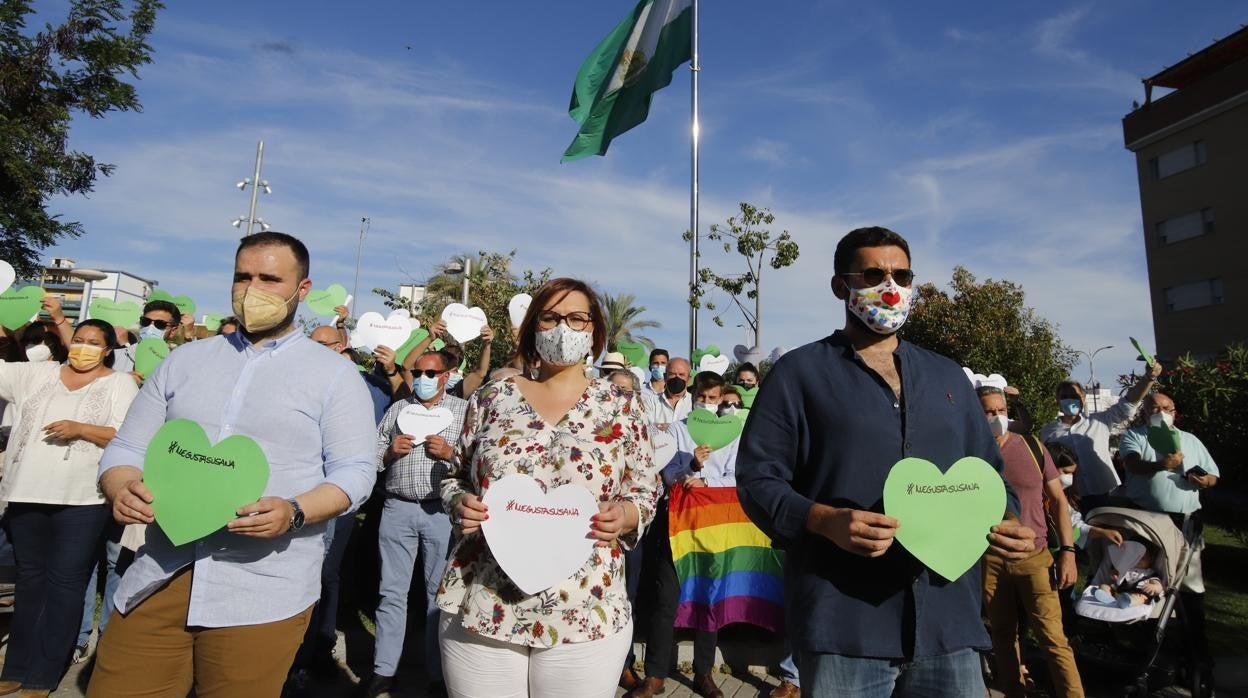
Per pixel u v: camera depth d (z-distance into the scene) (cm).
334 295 692
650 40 1296
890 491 205
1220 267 2439
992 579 436
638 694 455
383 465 461
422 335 627
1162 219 2645
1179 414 915
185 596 232
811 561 221
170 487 222
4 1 1277
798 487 233
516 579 222
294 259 254
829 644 213
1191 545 498
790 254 1229
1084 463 630
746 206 1248
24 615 413
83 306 1366
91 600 485
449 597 238
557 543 227
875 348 241
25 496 401
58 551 405
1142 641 479
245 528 215
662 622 463
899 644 213
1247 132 2364
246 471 223
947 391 232
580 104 1360
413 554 454
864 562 217
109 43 1333
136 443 246
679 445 529
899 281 235
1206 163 2495
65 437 407
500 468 238
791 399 234
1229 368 894
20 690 404
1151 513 483
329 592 480
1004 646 437
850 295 238
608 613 235
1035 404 1880
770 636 567
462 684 235
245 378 245
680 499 500
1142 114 2705
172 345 695
